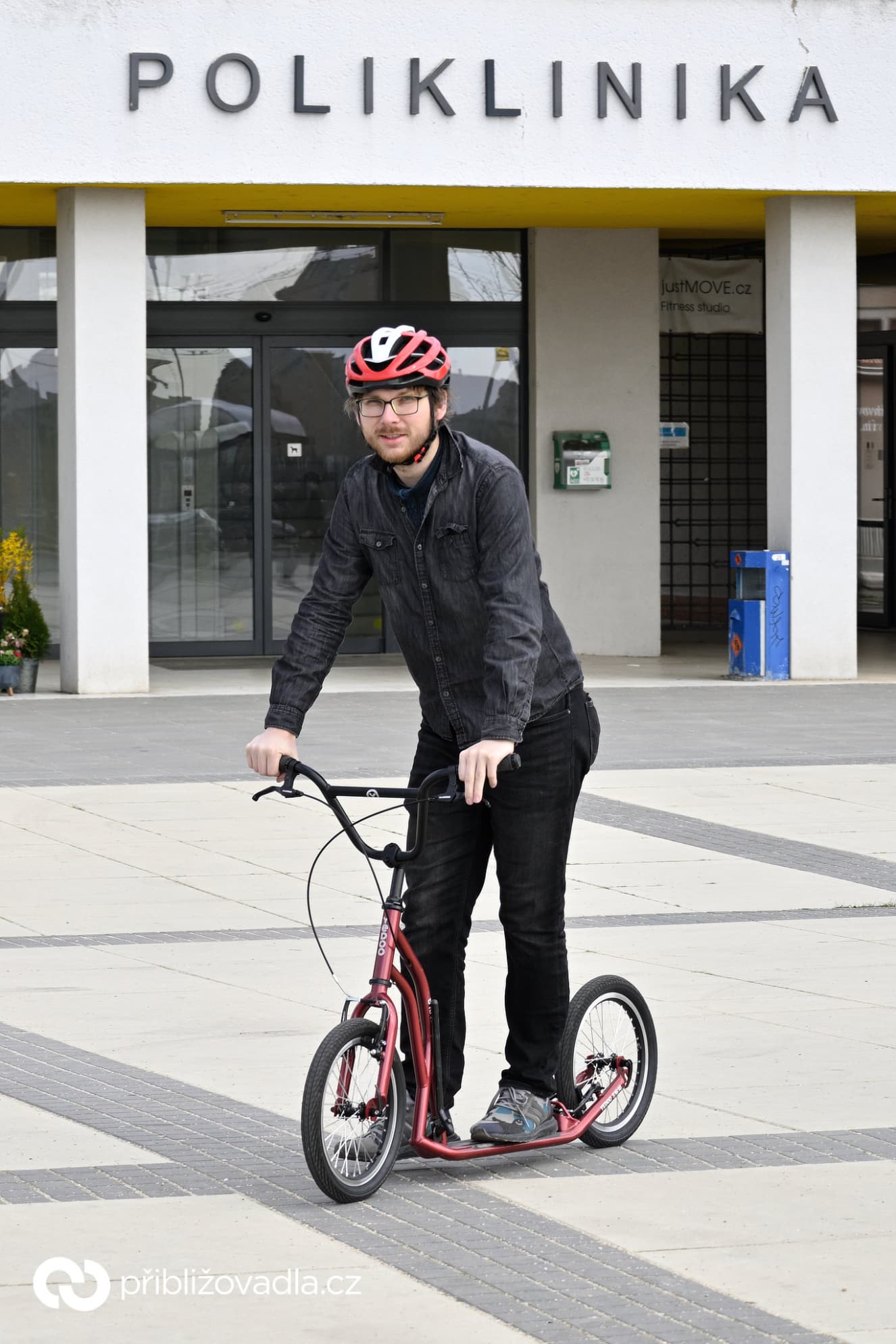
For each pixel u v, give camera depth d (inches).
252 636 1114.7
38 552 1094.4
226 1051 348.5
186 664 1073.5
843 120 940.6
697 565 1279.5
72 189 892.6
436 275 1112.2
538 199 962.1
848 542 983.6
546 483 1112.2
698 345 1264.8
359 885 505.4
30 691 930.1
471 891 288.2
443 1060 286.4
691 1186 274.8
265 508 1108.5
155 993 391.9
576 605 1120.2
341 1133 269.9
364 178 895.7
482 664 279.9
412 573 277.4
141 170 877.2
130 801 629.9
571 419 1111.0
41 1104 315.3
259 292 1096.8
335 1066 269.0
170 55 874.8
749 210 1019.3
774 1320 222.8
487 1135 283.6
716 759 724.0
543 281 1102.4
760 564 979.9
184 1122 305.7
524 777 281.0
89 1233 253.1
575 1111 294.7
